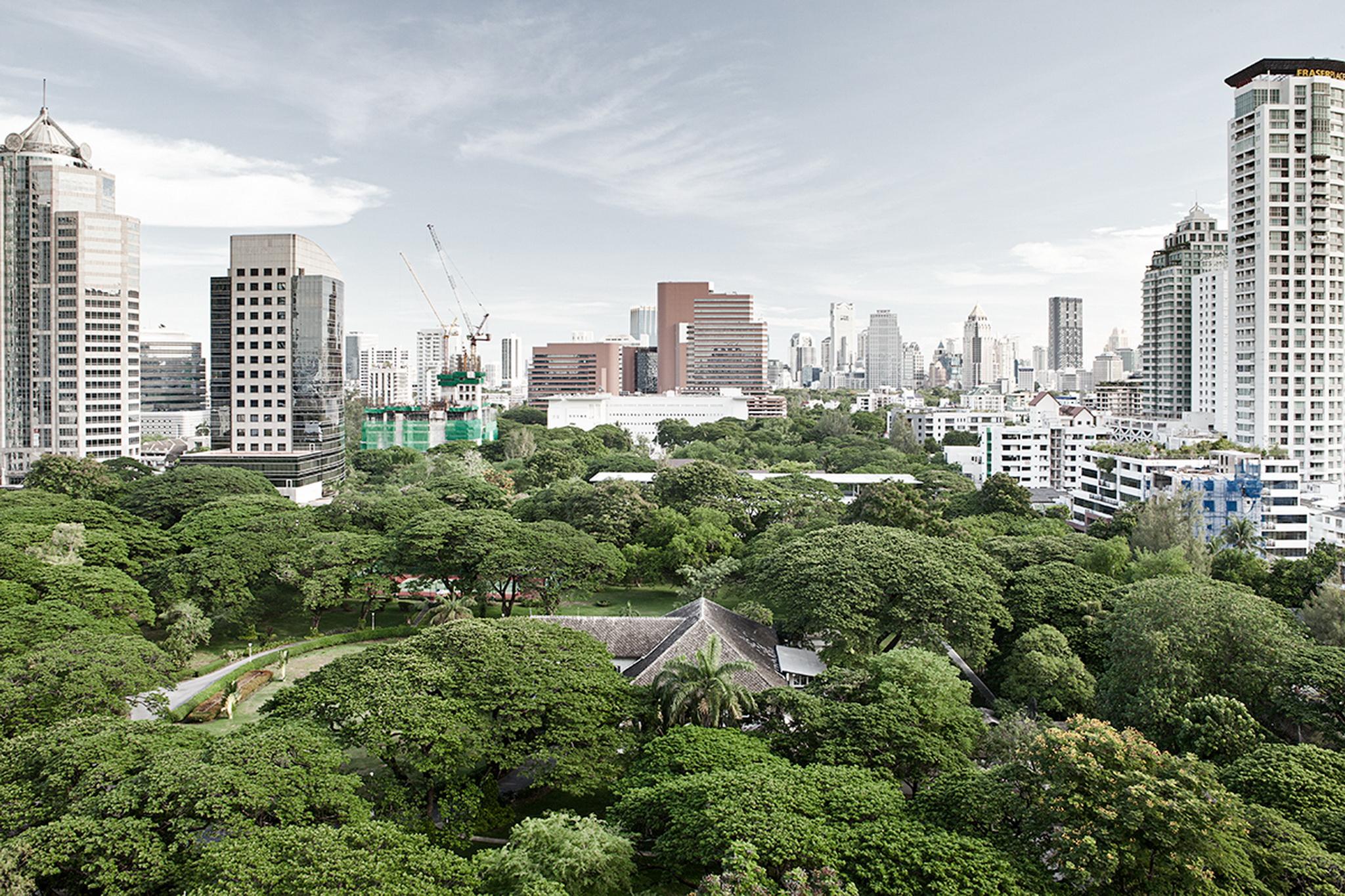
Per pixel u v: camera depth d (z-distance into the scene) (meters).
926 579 96.19
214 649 114.38
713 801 53.88
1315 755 63.12
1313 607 99.81
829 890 46.09
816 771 58.88
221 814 49.34
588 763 65.44
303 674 104.88
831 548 105.31
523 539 122.81
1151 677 79.69
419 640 74.56
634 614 128.88
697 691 70.12
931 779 64.19
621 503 157.25
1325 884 48.62
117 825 48.44
